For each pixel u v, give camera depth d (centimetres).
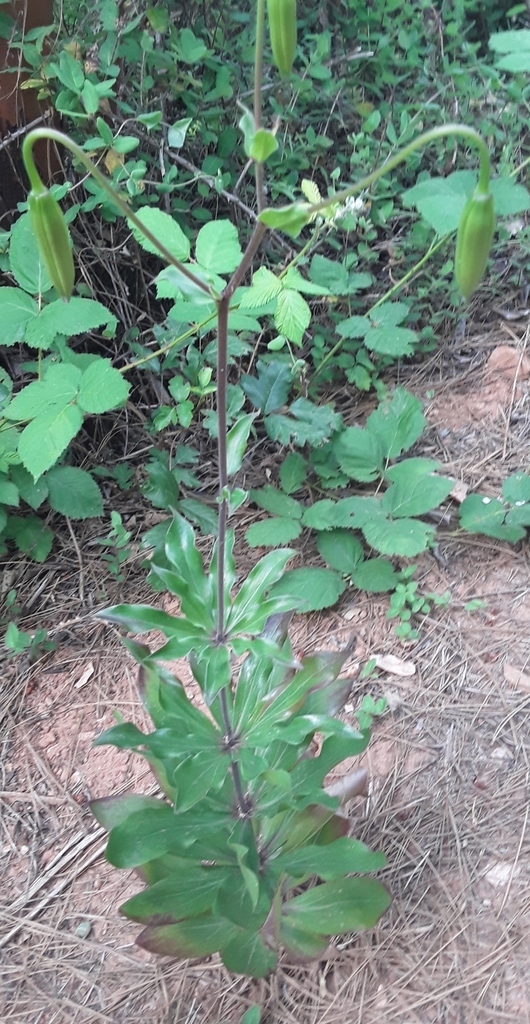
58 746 76
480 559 91
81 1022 58
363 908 56
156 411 104
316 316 110
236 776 55
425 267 115
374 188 110
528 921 61
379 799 70
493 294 119
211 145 109
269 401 95
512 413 107
